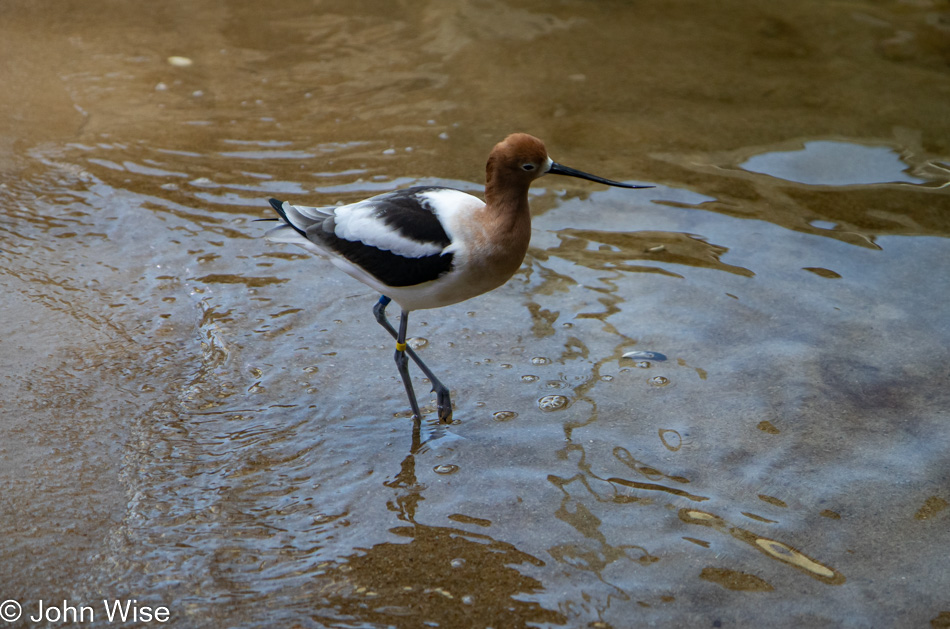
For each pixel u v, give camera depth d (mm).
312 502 7766
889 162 13398
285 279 10922
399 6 18547
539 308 10492
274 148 13586
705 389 9219
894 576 7070
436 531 7477
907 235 11742
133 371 9234
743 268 11156
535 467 8219
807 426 8719
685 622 6633
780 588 6949
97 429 8430
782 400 9047
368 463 8250
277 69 16031
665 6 18703
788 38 17406
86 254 11141
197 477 7973
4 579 6816
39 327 9781
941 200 12477
